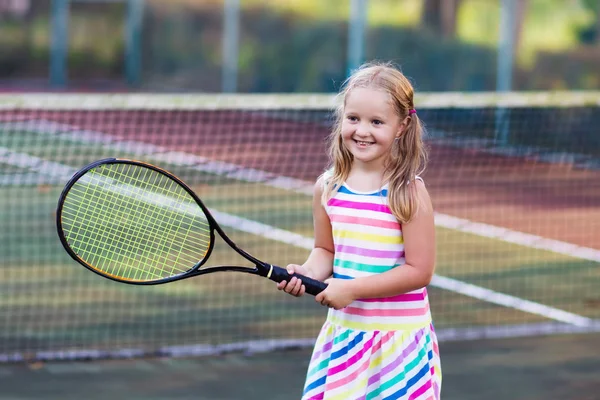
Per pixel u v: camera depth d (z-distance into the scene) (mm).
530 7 15969
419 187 3236
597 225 9734
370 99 3172
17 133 15172
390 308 3273
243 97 8445
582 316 6500
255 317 6355
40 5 24688
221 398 4750
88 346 5625
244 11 19578
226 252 8164
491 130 13984
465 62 16922
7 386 4859
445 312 6566
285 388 4926
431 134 14234
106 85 24094
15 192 10984
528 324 6266
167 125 15164
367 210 3254
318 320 6316
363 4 16578
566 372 5238
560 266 8062
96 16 24219
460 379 5090
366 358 3273
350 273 3295
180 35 22547
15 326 6016
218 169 12398
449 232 9352
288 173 12289
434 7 17109
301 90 19516
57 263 7730
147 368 5215
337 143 3316
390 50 17375
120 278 3258
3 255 8008
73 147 14055
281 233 9047
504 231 9406
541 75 16078
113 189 3830
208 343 5734
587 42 16094
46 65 24812
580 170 12711
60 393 4773
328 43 19266
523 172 12461
